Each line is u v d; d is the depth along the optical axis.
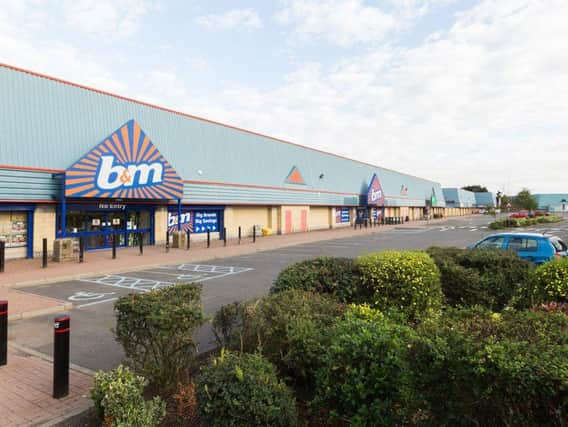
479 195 114.06
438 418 2.60
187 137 22.00
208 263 15.61
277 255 18.39
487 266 6.75
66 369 4.21
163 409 3.32
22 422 3.67
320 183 36.88
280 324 3.79
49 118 15.30
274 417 2.77
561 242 10.86
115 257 15.79
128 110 18.67
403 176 60.06
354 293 5.47
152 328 3.88
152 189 18.23
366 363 2.97
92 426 3.57
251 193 27.00
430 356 2.57
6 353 5.16
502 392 2.31
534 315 3.35
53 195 15.17
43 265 13.17
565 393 2.15
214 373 2.99
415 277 5.26
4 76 14.05
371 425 2.86
